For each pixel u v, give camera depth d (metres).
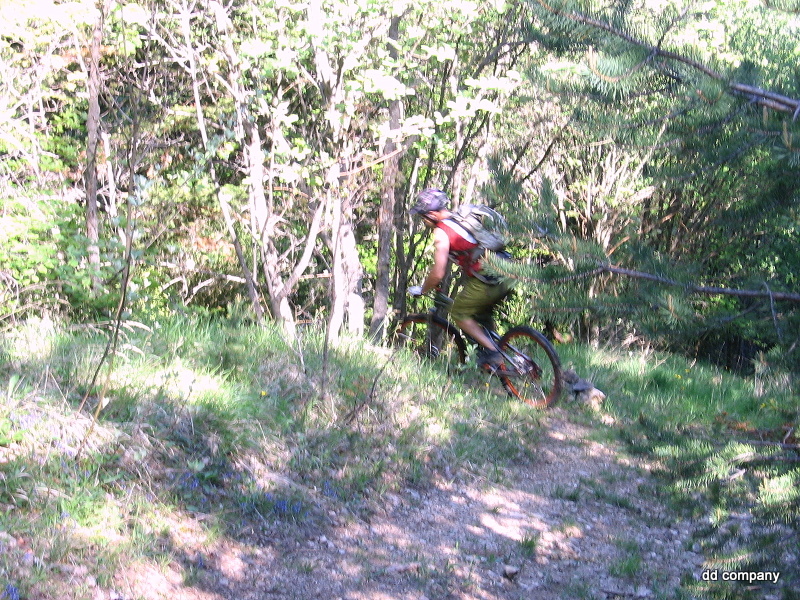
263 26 8.80
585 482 6.27
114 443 4.58
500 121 10.28
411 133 8.09
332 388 6.34
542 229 3.96
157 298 8.20
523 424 7.00
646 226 11.35
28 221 7.08
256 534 4.53
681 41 3.80
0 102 8.03
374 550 4.72
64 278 6.94
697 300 3.89
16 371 5.11
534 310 3.92
